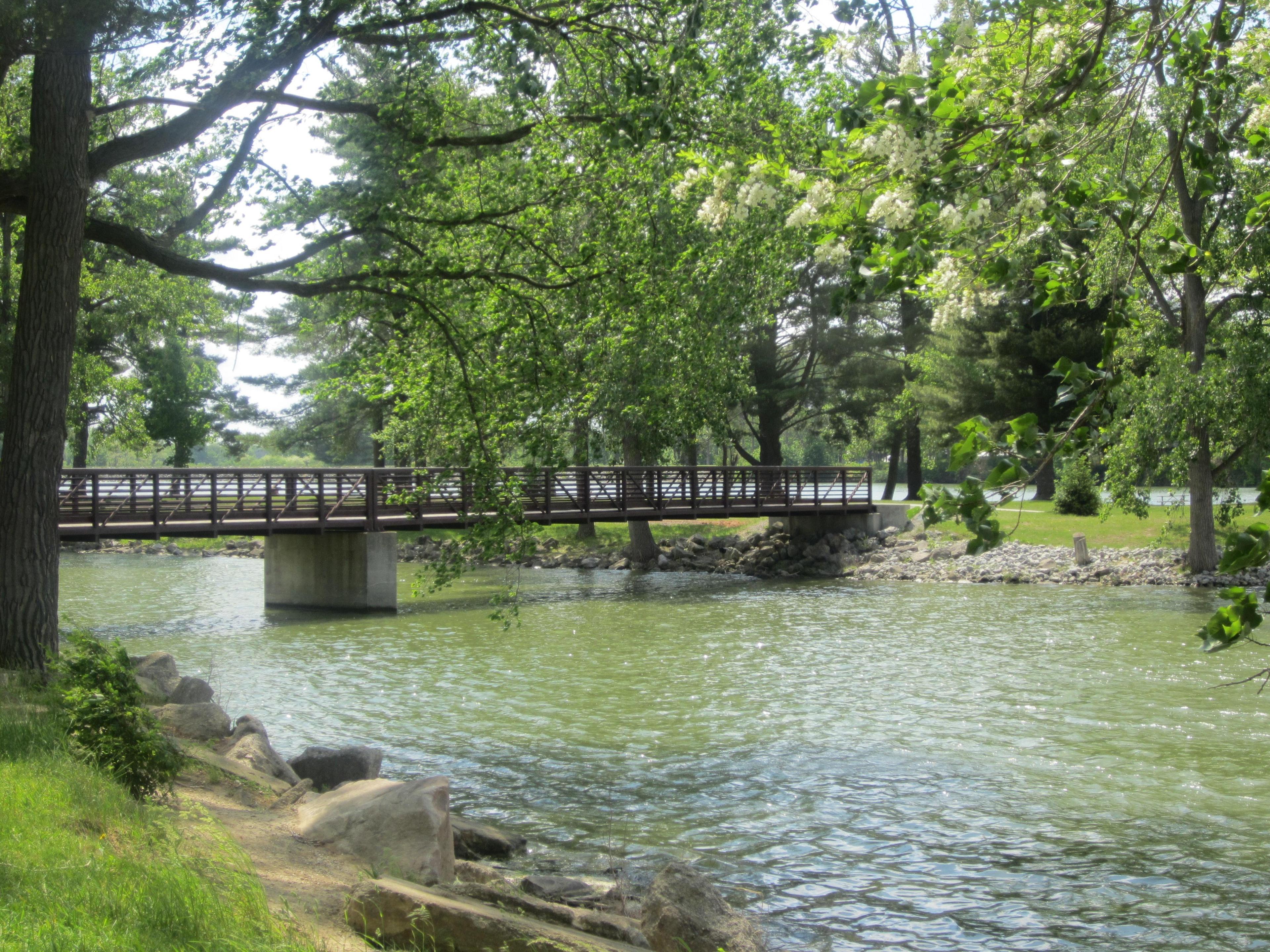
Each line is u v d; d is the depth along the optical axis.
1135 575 28.70
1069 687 15.39
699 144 11.59
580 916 6.02
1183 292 25.38
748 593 28.98
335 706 14.66
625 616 24.31
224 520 24.73
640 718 13.80
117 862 4.55
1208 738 12.33
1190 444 25.31
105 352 43.81
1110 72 4.54
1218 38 4.66
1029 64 4.16
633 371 16.19
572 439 13.27
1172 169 4.49
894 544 35.50
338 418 49.12
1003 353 41.62
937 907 7.55
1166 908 7.52
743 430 58.09
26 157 13.36
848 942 6.96
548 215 12.97
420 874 5.98
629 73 10.59
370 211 11.99
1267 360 23.83
